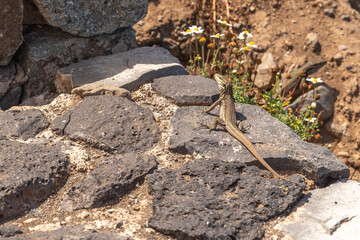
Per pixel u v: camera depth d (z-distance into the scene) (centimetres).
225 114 706
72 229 497
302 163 636
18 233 500
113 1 953
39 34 953
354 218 543
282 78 1341
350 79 1322
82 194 568
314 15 1494
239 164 616
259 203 558
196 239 491
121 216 541
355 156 1241
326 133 1312
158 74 880
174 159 653
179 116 736
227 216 524
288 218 550
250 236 508
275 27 1439
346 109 1299
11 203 537
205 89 819
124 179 591
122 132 694
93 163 639
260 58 1377
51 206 562
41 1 879
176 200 547
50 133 697
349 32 1446
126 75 865
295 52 1388
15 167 585
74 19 919
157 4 1462
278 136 693
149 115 741
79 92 809
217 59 1409
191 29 1016
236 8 1478
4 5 848
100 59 955
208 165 611
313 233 521
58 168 606
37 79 932
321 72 1354
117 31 1014
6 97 921
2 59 897
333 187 616
